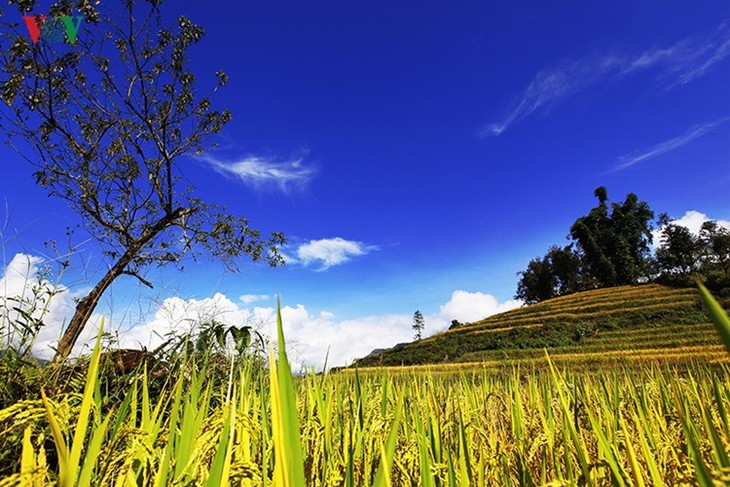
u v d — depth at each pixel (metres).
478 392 3.02
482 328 85.56
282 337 0.60
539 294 124.62
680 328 56.19
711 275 76.81
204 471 1.03
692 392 2.49
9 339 1.88
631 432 1.91
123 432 1.00
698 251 85.06
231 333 2.79
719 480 0.66
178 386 1.27
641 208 111.19
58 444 0.62
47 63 8.09
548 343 63.22
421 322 103.50
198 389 1.58
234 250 10.41
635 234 109.06
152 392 2.50
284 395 0.58
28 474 0.76
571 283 118.56
